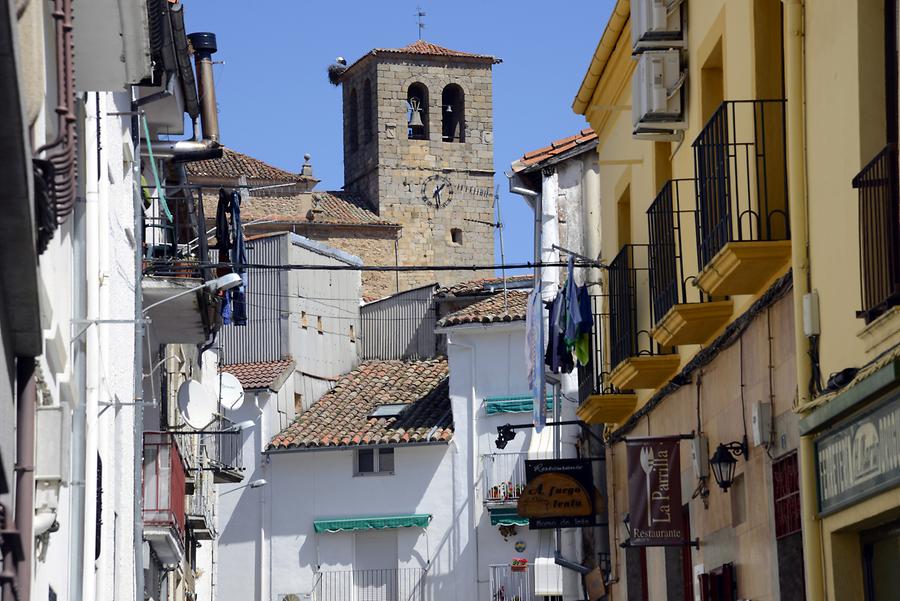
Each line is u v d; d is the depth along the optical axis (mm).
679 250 35000
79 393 31906
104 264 35594
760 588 30734
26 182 17219
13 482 19766
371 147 179875
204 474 77000
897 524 23719
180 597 70875
